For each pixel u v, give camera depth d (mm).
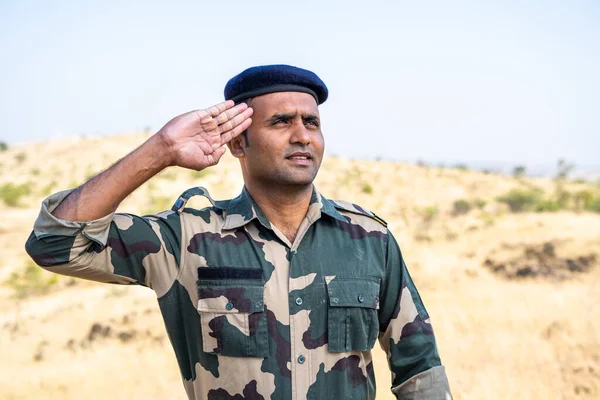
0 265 21172
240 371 2041
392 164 52812
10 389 7648
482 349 7926
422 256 15914
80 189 1971
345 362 2117
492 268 14133
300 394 2043
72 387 7547
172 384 7441
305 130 2164
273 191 2188
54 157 60281
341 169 49406
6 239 25734
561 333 8203
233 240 2146
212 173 42156
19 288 17547
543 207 30328
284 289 2107
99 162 56500
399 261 2316
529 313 9320
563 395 6414
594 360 7148
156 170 1997
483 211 34562
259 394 2029
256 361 2039
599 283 11953
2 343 10078
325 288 2133
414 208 36344
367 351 2189
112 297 13211
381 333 2342
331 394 2088
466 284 12570
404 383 2279
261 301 2072
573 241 15195
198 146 2014
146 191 36500
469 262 14719
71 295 15578
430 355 2270
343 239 2236
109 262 2039
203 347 2068
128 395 7105
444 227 22969
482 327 8898
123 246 2045
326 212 2227
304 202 2223
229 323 2053
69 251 1948
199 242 2129
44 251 1939
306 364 2068
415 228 24500
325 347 2098
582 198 30375
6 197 36844
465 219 26266
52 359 9117
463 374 7105
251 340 2043
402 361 2285
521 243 15625
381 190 44250
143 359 8367
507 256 14836
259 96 2178
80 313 11414
